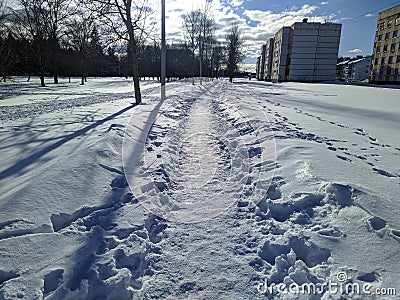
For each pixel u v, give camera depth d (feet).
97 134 18.20
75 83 116.67
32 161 13.17
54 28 93.66
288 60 207.62
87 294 6.31
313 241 7.89
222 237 8.49
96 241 8.03
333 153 15.40
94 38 39.01
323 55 198.39
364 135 20.72
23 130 19.98
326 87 107.04
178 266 7.29
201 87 85.76
